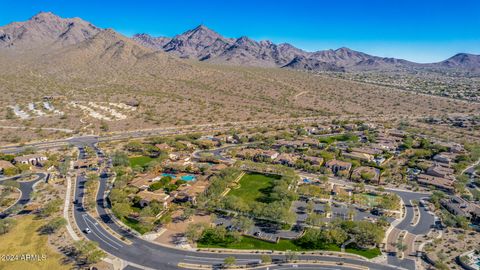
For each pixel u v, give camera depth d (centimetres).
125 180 14988
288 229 11619
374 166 17712
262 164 17350
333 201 13825
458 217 12031
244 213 12562
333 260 9975
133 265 9625
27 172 16288
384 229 11712
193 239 10794
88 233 11162
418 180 16000
